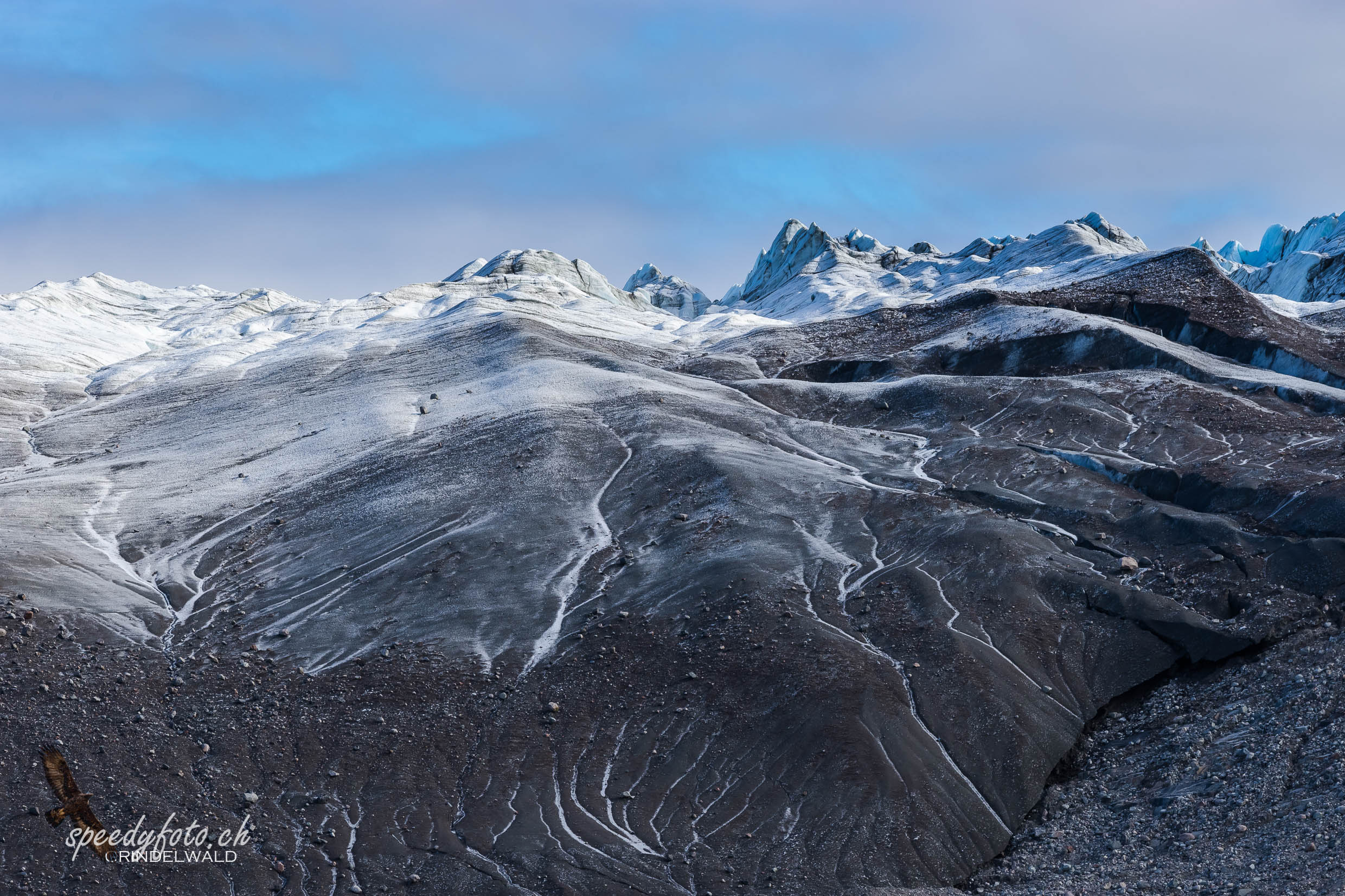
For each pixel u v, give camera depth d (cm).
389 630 3869
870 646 3309
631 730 3116
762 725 3012
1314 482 4019
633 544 4316
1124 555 3738
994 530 3862
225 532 5209
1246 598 3331
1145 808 2530
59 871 2741
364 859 2741
